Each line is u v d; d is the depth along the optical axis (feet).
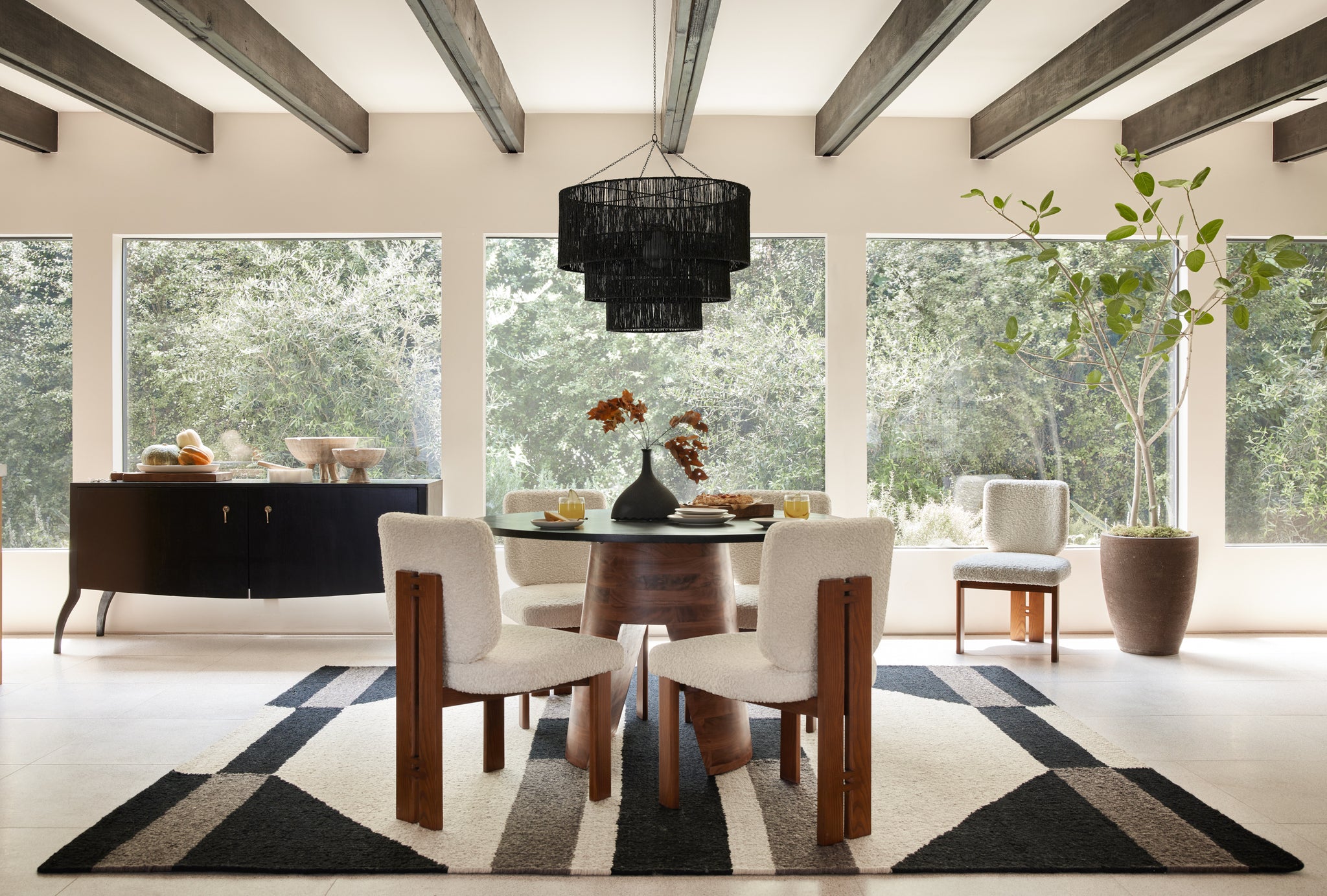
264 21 12.36
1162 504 17.15
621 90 15.38
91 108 16.19
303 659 14.55
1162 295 16.94
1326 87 13.17
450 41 11.35
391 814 8.46
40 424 16.87
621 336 17.03
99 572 15.02
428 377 16.99
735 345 17.06
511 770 9.67
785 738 9.35
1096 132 16.74
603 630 10.02
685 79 12.26
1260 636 16.48
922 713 11.60
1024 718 11.36
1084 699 12.32
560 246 10.73
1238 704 12.12
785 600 7.66
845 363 16.76
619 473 17.04
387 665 14.16
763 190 16.66
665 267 10.41
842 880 7.27
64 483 16.88
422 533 8.00
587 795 8.95
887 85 12.78
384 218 16.56
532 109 16.35
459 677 8.07
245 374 16.94
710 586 10.00
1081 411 17.13
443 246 16.58
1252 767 9.75
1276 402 17.07
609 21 12.65
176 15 10.51
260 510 14.78
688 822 8.30
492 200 16.60
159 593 14.88
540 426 17.01
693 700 9.45
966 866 7.43
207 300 16.89
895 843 7.86
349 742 10.47
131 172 16.46
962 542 17.15
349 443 15.66
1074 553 16.80
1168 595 14.66
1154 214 14.34
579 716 9.77
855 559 7.85
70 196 16.46
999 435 17.17
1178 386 17.04
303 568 14.82
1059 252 17.10
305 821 8.29
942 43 11.25
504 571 16.66
